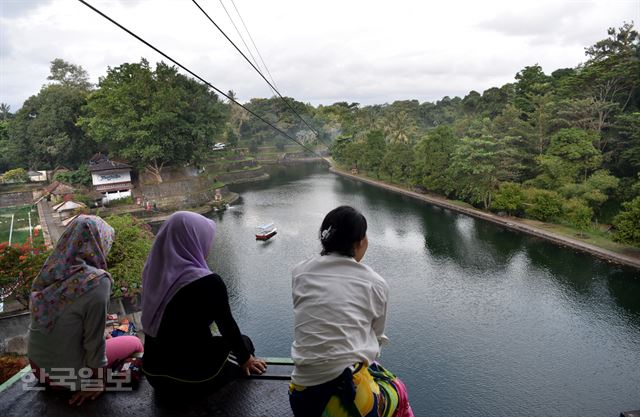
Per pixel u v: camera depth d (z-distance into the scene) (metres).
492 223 45.41
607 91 47.66
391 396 2.04
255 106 117.12
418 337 24.17
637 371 20.69
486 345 23.19
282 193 68.44
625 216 31.52
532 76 63.69
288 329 25.44
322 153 118.75
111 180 54.03
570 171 42.31
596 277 30.55
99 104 51.81
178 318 2.32
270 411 2.45
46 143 59.28
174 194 56.41
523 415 17.88
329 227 2.19
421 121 118.50
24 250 18.64
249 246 42.03
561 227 41.03
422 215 50.59
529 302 27.92
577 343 23.16
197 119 56.38
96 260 2.55
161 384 2.48
